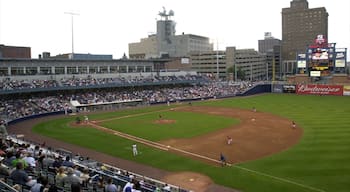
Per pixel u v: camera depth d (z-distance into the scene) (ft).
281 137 162.91
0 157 75.66
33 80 306.76
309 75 385.91
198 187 100.89
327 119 208.64
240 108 278.67
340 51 369.71
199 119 223.92
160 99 342.03
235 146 147.64
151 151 142.82
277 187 96.73
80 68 357.82
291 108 267.80
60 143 161.38
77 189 50.21
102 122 221.46
